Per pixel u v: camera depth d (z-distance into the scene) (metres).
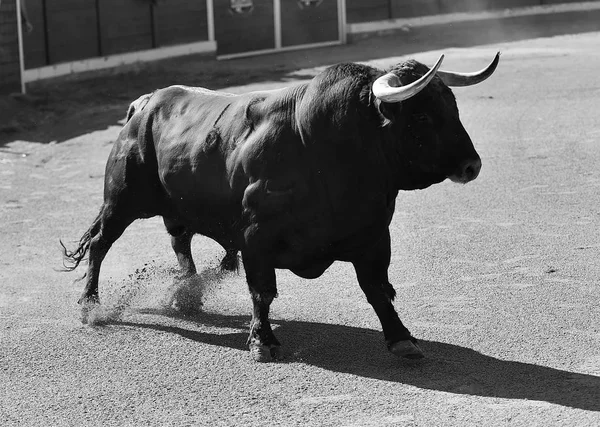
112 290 7.61
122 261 8.47
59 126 14.98
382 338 6.38
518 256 8.02
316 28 22.80
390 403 5.29
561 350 6.00
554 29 24.28
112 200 6.95
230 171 6.07
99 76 18.81
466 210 9.54
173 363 6.05
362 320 6.75
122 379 5.81
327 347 6.23
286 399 5.41
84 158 12.87
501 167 11.17
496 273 7.61
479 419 5.03
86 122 15.15
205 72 19.08
